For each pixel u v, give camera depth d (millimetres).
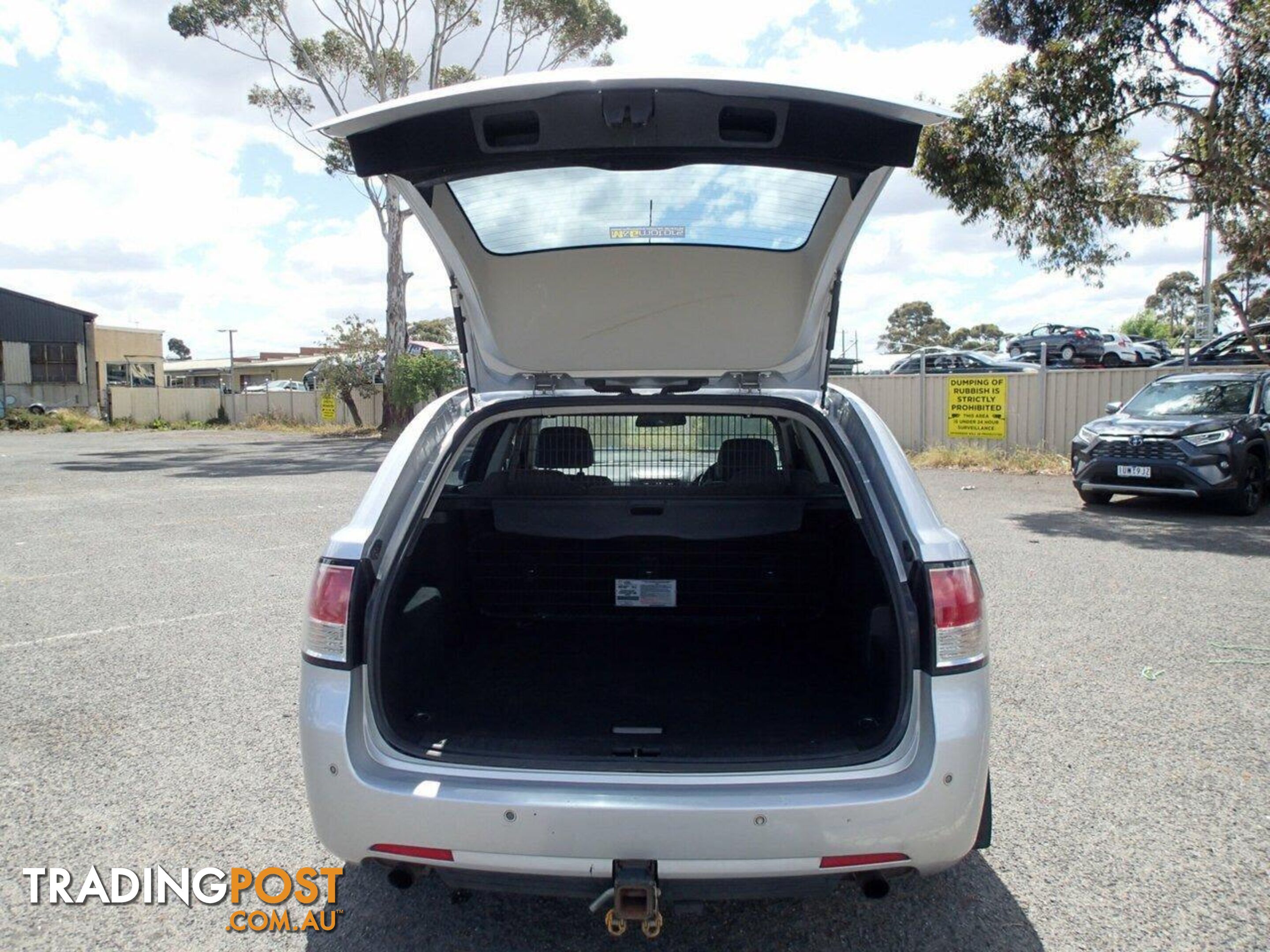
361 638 2402
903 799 2209
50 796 3590
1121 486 10945
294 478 15766
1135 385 15234
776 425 3916
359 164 2506
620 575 3807
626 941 2719
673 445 3883
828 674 3236
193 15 24266
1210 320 24672
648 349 3029
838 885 2361
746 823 2172
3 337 38625
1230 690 4660
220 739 4145
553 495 3711
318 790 2330
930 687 2316
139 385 48906
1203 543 8852
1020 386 16547
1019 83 11531
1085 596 6668
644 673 3258
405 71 26141
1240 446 10398
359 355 30078
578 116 2324
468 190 2717
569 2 24875
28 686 4848
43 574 7715
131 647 5547
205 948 2682
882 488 2643
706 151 2420
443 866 2271
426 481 2801
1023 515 10812
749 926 2785
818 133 2379
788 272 2936
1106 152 12789
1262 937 2660
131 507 12039
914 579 2396
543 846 2203
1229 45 10898
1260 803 3467
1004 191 12289
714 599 3799
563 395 3150
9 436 30766
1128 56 11219
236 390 45281
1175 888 2922
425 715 2746
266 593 7012
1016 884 2965
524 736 2621
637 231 2881
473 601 3834
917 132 2387
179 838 3287
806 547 3730
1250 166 11398
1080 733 4141
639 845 2184
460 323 3166
